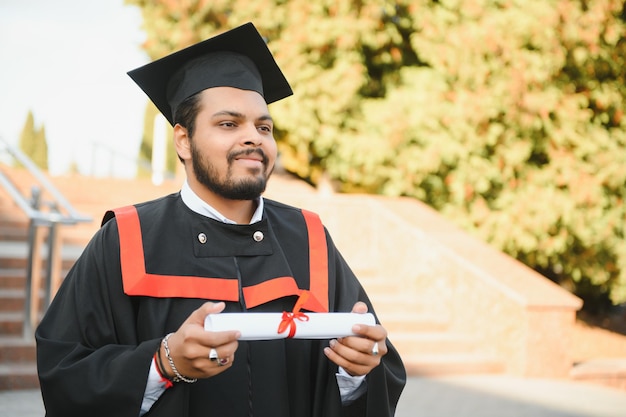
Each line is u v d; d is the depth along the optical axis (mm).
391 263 10211
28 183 12234
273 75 2711
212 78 2447
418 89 11406
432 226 10047
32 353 6867
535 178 11594
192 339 2055
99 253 2430
